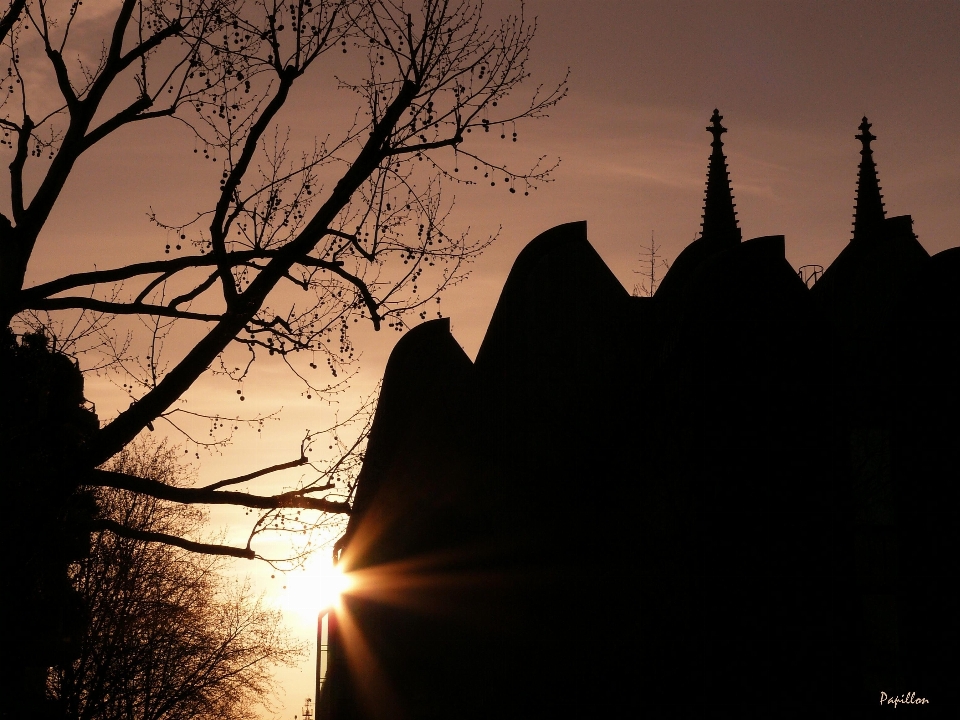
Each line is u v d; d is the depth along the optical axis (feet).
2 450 36.45
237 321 35.65
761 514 51.78
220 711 122.11
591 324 65.62
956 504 51.03
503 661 62.39
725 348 53.52
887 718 49.39
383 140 36.50
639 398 60.54
